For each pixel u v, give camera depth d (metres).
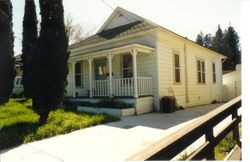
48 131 7.66
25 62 18.02
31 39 18.38
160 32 14.01
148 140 6.70
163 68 14.16
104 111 12.49
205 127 2.55
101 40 16.11
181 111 13.70
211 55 21.27
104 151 5.80
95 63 17.00
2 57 11.23
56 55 8.91
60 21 9.12
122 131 8.00
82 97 15.81
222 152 5.07
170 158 1.73
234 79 24.17
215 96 21.53
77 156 5.49
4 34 11.20
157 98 13.59
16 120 9.64
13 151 6.08
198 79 18.67
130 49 12.95
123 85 13.78
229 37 55.03
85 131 8.22
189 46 17.45
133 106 12.62
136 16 16.12
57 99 9.00
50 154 5.72
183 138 1.88
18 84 24.52
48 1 8.98
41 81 8.80
